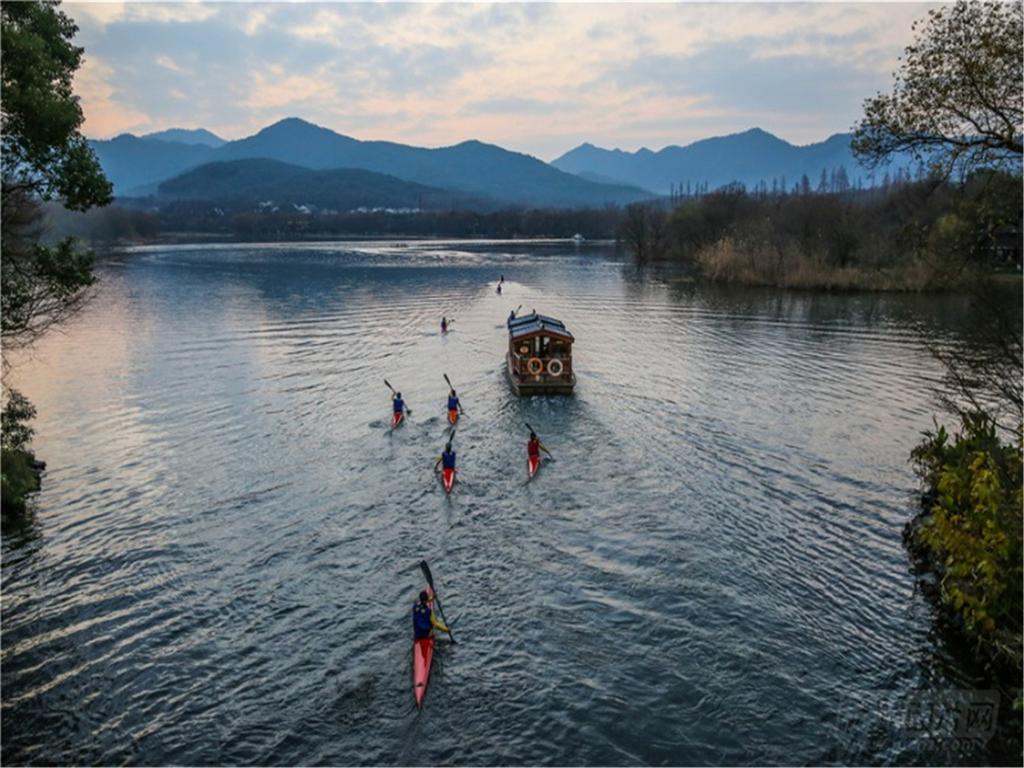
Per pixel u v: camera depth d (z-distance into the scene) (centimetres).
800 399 4078
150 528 2494
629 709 1627
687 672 1748
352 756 1502
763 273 10169
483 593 2086
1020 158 1983
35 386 4356
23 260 2677
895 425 3584
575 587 2117
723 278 10575
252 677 1741
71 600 2061
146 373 4709
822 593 2083
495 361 5197
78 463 3081
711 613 1984
